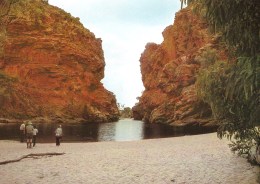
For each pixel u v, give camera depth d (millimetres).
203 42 89312
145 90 122062
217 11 5398
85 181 12258
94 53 127375
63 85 107062
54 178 12812
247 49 5609
